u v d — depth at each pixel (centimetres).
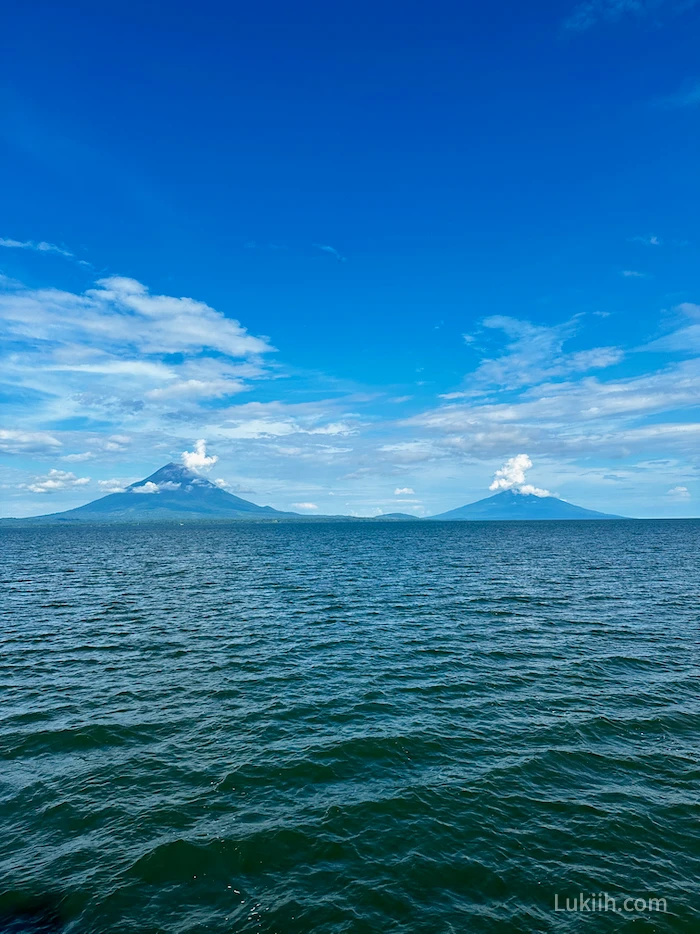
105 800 1531
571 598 4716
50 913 1114
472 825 1412
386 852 1305
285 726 2042
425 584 5684
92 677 2633
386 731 1988
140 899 1154
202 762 1756
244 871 1241
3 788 1598
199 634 3484
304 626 3700
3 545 14350
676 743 1892
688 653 2983
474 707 2223
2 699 2334
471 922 1096
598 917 1107
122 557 9850
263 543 14675
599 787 1603
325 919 1101
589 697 2327
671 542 13112
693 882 1211
